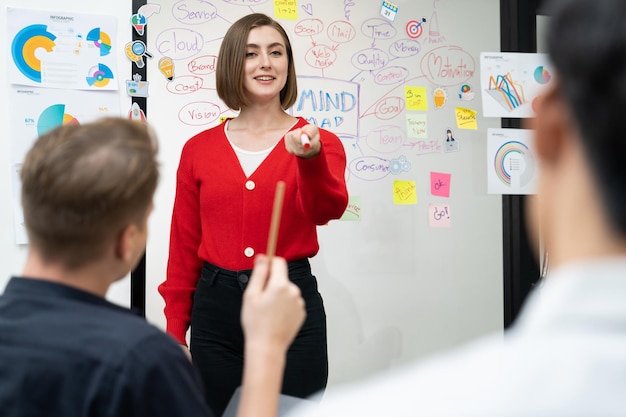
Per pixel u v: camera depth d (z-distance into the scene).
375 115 2.38
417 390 0.32
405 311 2.40
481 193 2.46
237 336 1.72
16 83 1.98
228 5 2.26
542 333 0.31
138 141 0.88
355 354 2.37
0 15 1.97
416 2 2.40
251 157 1.80
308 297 1.73
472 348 0.35
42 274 0.84
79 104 2.03
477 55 2.46
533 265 2.49
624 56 0.31
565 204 0.34
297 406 0.99
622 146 0.32
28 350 0.76
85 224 0.81
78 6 2.03
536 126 0.37
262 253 1.73
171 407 0.76
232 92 1.83
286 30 2.30
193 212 1.85
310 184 1.56
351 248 2.36
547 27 0.36
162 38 2.21
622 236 0.32
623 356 0.29
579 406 0.28
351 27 2.35
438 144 2.42
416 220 2.41
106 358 0.75
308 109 2.32
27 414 0.74
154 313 2.22
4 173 1.98
